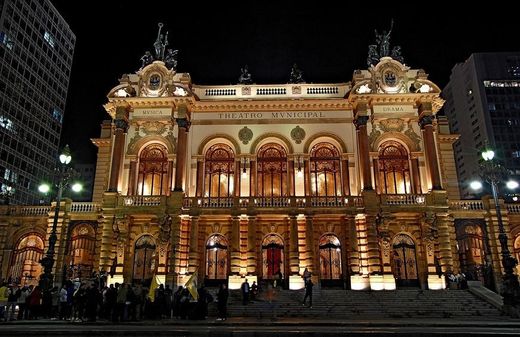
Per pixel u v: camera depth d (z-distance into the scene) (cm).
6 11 7269
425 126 3962
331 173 4075
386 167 4034
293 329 1864
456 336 1634
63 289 2419
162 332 1730
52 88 8625
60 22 9075
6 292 2400
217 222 3881
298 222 3794
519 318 2480
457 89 12644
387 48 4312
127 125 4119
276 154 4144
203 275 3738
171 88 4100
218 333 1702
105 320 2278
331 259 3781
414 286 3653
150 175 4081
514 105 11350
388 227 3756
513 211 3844
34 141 7888
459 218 3825
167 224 3709
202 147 4088
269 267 3778
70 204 3978
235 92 4281
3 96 7088
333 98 4112
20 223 4031
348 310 2808
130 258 3769
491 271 3509
